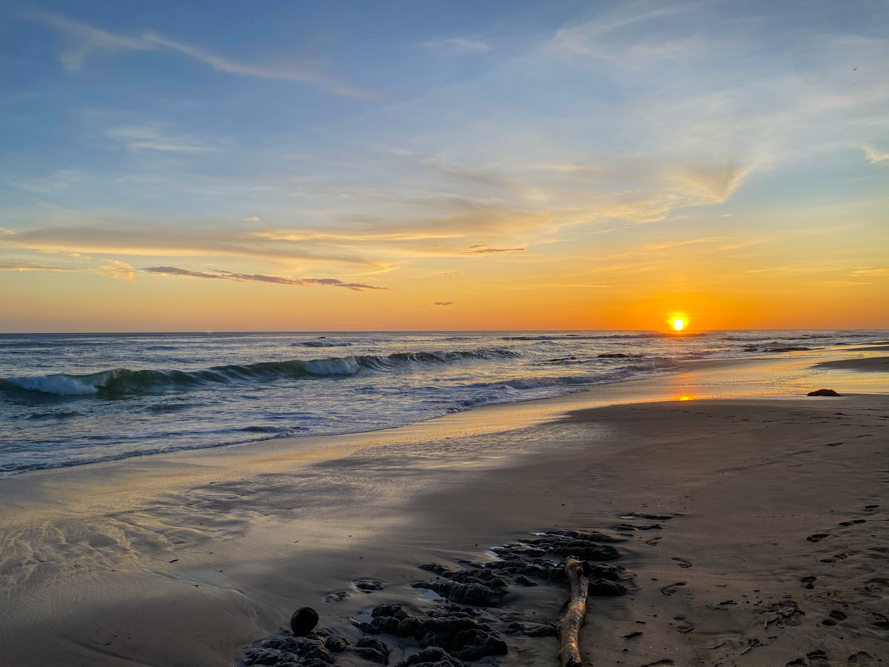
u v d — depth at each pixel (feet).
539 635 10.00
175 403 53.72
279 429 38.93
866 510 15.15
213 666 9.77
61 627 11.08
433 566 13.89
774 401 43.80
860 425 28.99
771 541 13.52
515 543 15.49
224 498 21.40
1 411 48.47
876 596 9.95
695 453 25.72
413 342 235.20
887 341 231.91
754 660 8.47
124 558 14.96
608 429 35.32
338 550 15.31
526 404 53.16
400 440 34.40
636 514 17.28
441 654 9.32
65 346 156.35
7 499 21.56
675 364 112.06
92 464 28.30
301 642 10.00
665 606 10.67
